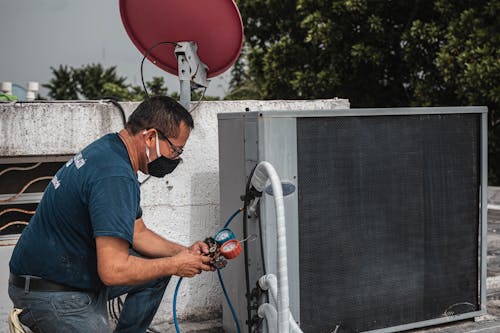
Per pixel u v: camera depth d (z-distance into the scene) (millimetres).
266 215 2432
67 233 1949
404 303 2822
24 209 3037
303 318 2574
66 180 1951
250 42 12625
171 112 2016
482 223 2986
